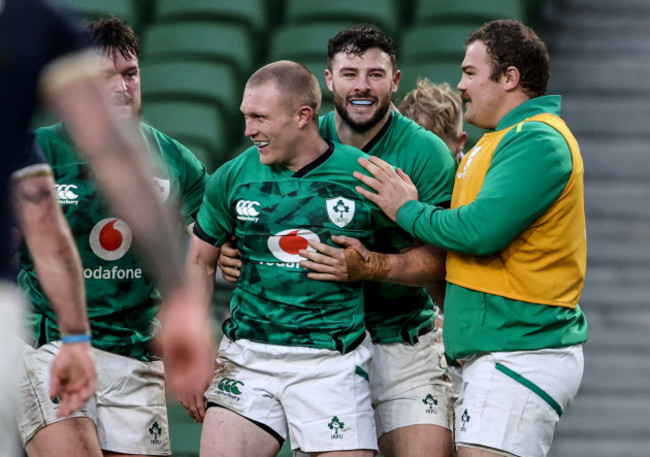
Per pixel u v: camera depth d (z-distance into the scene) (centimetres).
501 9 2719
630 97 2780
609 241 2448
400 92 2522
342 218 1112
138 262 1152
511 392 1068
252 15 2772
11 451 560
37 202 660
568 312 1093
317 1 2769
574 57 2891
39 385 1097
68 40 545
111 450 1166
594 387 2180
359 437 1108
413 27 2742
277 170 1124
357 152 1139
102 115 534
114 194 519
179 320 520
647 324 2284
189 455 1695
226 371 1147
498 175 1055
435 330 1281
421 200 1167
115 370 1162
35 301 1116
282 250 1109
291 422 1123
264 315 1124
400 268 1136
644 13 3020
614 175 2584
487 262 1083
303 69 1108
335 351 1114
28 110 545
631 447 2089
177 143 1211
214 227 1160
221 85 2614
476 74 1124
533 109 1100
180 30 2727
